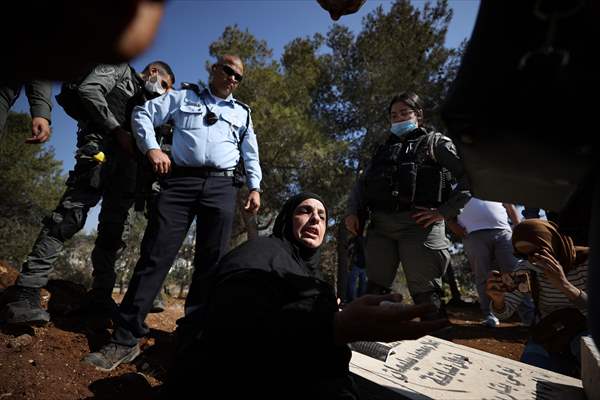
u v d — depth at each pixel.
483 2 0.53
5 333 2.24
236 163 2.66
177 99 2.55
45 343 2.22
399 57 12.34
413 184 2.63
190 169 2.47
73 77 0.32
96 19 0.28
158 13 0.32
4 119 2.22
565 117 0.51
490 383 1.93
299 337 1.08
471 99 0.55
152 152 2.31
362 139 12.73
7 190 13.80
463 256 13.80
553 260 2.17
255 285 1.23
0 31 0.28
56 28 0.28
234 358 1.13
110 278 2.89
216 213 2.50
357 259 5.82
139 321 2.23
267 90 11.85
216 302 1.20
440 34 12.52
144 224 14.16
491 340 4.35
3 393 1.68
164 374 2.19
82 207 2.56
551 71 0.48
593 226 0.72
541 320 2.37
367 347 2.21
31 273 2.37
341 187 11.54
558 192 0.76
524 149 0.61
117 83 2.74
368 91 12.48
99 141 2.69
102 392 1.88
